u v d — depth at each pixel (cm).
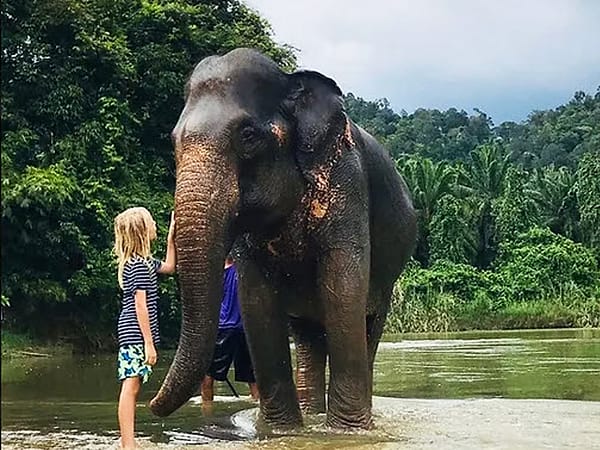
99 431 664
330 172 659
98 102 1866
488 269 4550
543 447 554
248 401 875
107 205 1788
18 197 1631
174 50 2050
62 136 1833
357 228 671
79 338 1820
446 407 790
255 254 680
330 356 666
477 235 4753
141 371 587
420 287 3844
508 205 4747
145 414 778
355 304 661
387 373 1220
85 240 1717
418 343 2120
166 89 1989
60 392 979
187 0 2205
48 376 1204
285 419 682
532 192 5281
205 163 580
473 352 1697
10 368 1373
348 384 658
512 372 1206
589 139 8694
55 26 1842
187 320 565
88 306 1831
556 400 841
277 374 685
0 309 1630
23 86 1816
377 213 742
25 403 852
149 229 597
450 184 4869
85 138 1802
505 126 11138
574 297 3900
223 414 775
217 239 572
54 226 1706
